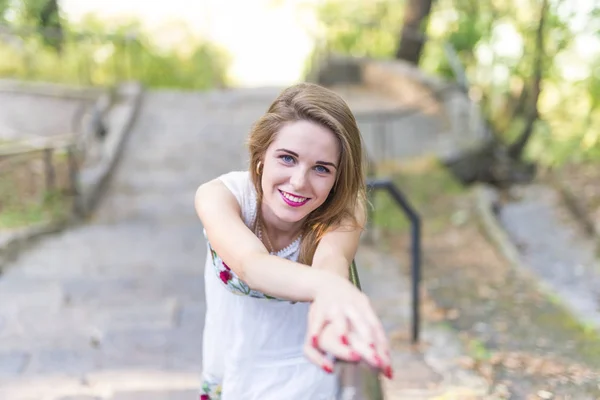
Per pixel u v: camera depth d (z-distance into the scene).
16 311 3.91
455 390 3.03
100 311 3.94
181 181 7.18
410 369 3.29
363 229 1.50
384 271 4.93
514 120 8.12
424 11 11.32
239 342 1.61
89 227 5.86
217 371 1.72
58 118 8.32
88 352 3.40
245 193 1.48
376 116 8.52
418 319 3.63
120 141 8.03
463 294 4.46
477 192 6.66
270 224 1.48
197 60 13.87
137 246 5.25
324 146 1.31
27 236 5.31
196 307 4.03
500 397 2.94
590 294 4.84
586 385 3.01
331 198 1.41
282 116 1.33
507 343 3.61
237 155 7.92
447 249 5.43
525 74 7.64
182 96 10.27
